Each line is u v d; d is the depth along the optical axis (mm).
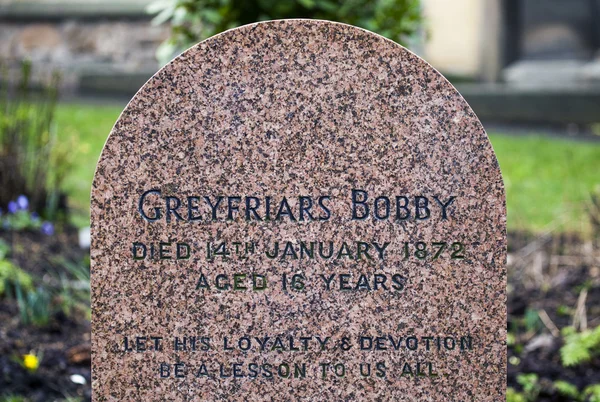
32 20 10797
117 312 2689
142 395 2713
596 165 7957
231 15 4449
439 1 10781
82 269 4641
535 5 10852
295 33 2648
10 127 5898
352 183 2684
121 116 2654
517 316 4602
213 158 2672
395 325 2707
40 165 5945
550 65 10805
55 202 5906
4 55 10773
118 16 10711
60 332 4133
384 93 2664
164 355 2703
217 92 2660
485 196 2672
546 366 3945
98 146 7789
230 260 2691
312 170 2682
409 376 2715
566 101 10469
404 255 2693
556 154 8438
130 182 2668
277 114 2668
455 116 2660
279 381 2721
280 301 2705
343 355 2713
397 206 2686
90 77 10766
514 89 10648
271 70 2658
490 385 2707
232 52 2650
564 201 6578
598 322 4410
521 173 7668
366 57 2656
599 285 4910
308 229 2691
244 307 2701
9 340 3924
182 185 2672
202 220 2682
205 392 2717
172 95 2656
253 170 2680
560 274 5137
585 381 3785
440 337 2705
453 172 2672
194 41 4684
